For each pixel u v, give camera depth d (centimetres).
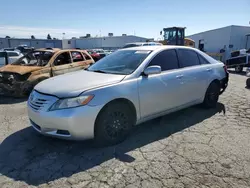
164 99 397
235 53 1548
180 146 337
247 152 317
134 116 362
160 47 431
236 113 494
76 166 286
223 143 346
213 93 521
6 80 645
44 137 373
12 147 339
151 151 322
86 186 245
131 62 393
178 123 434
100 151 324
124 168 280
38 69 677
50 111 305
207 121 444
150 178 258
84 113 303
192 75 450
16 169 281
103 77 355
